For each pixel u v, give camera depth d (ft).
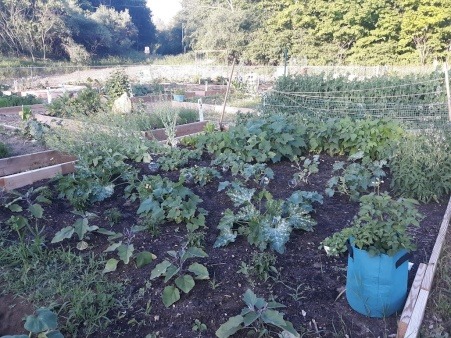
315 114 34.14
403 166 17.28
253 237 13.19
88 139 22.90
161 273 11.74
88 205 16.72
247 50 113.09
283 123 21.99
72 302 11.10
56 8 126.00
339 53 102.63
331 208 16.29
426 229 14.56
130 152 21.39
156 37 192.65
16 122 35.68
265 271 12.01
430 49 94.84
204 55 127.03
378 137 20.81
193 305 11.00
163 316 10.75
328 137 21.88
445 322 10.42
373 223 10.37
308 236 14.12
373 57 98.17
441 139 18.33
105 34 142.72
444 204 16.58
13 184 18.34
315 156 20.81
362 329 10.09
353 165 18.60
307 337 9.91
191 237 13.62
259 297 11.13
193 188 18.04
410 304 10.09
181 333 10.21
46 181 19.17
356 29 97.66
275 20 109.09
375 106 34.58
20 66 104.63
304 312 10.66
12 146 26.25
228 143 21.54
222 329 9.77
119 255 12.66
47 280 12.21
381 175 18.28
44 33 120.78
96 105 36.45
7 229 14.83
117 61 136.77
